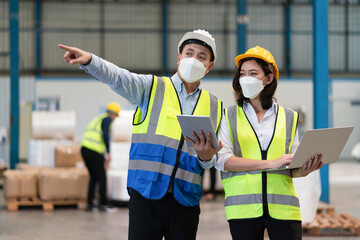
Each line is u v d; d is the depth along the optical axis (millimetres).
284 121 2957
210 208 8305
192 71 2756
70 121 10594
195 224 2881
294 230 2824
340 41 21547
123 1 20625
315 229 6223
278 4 21328
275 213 2811
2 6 19703
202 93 2959
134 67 20656
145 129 2824
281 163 2697
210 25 21078
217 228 6711
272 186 2842
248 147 2906
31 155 10297
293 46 21422
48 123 10508
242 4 13172
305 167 2789
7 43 19641
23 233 6438
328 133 2650
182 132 2684
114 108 7863
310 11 21453
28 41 19844
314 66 8297
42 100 17547
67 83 17531
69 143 10109
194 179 2812
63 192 8344
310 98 18391
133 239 2807
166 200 2779
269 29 21328
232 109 2992
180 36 20938
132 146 2863
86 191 8445
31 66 19844
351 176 13617
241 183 2877
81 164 9352
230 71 20953
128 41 20656
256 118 2941
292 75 21359
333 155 2832
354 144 19469
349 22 21594
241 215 2852
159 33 20781
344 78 20000
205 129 2490
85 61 2484
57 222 7180
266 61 2875
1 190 10961
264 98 2947
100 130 7902
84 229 6676
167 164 2777
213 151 2633
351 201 9109
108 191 8539
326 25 8266
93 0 20469
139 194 2795
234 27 21141
